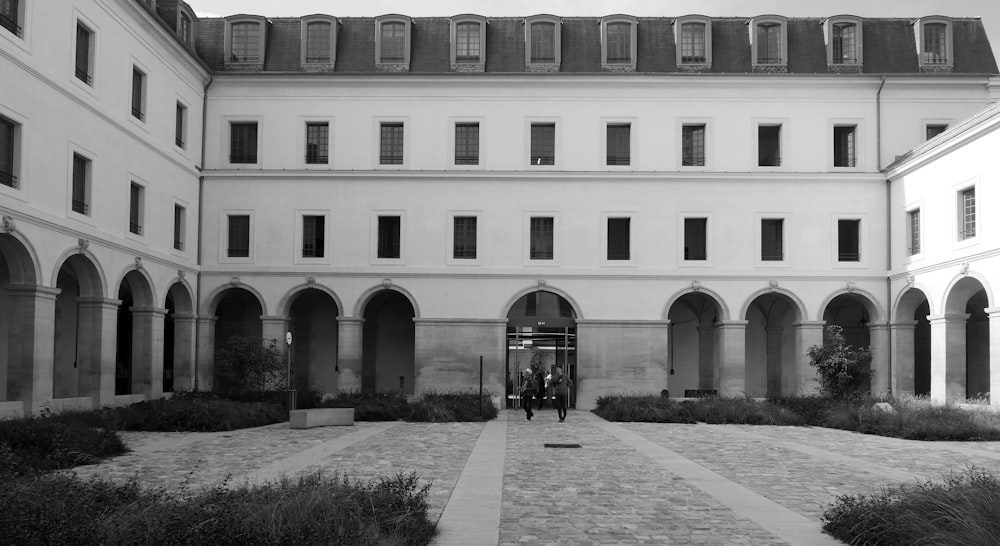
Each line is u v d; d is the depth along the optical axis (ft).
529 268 104.22
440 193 105.09
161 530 23.86
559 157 105.09
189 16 101.71
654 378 103.19
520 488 39.19
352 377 103.24
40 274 67.67
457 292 104.27
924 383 115.85
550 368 109.19
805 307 103.45
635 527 30.48
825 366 87.97
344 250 104.42
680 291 103.96
